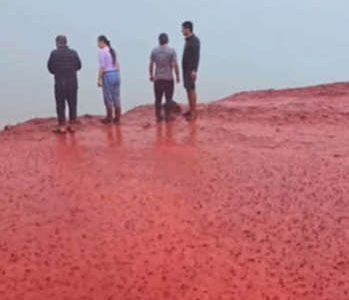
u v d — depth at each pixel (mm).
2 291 6297
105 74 14414
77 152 11562
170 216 8039
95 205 8461
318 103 18016
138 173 9945
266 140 12672
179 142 12359
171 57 14344
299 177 9742
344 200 8633
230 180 9578
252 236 7441
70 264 6793
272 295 6160
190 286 6316
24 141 12914
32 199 8758
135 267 6695
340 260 6848
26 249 7156
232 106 17391
